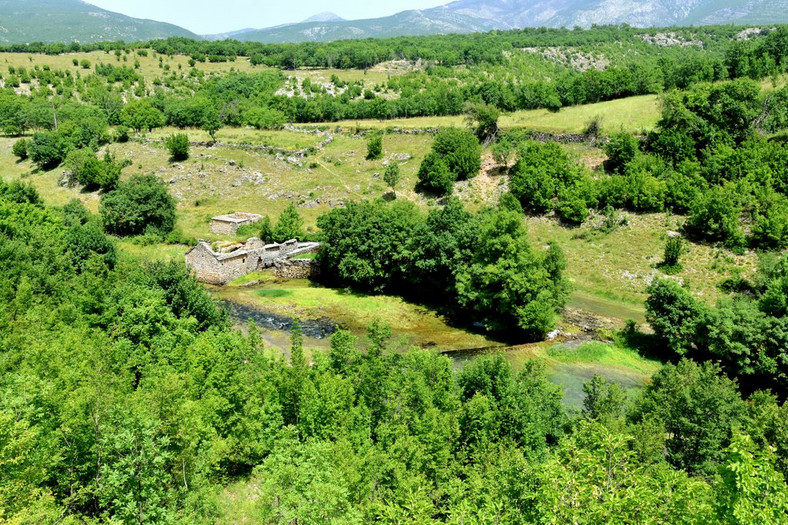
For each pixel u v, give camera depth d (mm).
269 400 29781
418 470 24828
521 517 19250
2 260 47469
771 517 14234
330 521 17781
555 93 111938
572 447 19188
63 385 25766
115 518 17969
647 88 107438
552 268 56094
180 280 43594
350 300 63688
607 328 55750
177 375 25750
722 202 66062
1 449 17359
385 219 66688
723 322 46031
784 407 27266
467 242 61719
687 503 15547
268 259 75750
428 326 57594
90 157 101000
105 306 39938
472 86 136750
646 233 71438
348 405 29141
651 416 29219
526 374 33688
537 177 80125
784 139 76188
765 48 102250
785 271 53250
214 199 96625
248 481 26312
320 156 108812
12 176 108312
